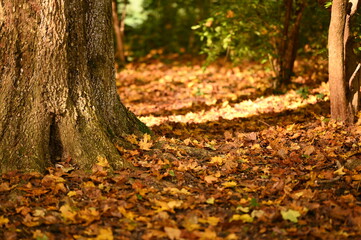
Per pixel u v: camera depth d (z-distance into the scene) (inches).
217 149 251.1
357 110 279.3
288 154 240.4
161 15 703.1
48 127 206.1
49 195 180.9
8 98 199.3
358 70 275.6
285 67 416.2
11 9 197.8
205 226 163.9
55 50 205.5
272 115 338.6
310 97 371.9
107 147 211.2
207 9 642.2
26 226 160.9
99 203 176.7
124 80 533.3
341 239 152.3
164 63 611.5
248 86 459.2
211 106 391.9
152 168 208.7
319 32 428.1
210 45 430.0
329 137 255.1
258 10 399.2
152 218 166.1
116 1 606.5
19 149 196.2
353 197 180.2
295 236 156.3
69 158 205.9
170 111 385.4
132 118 246.2
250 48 426.0
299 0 392.5
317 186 195.2
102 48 232.2
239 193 189.3
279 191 189.6
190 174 209.8
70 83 213.9
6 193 178.9
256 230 160.6
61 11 205.0
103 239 150.9
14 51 199.6
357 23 308.7
